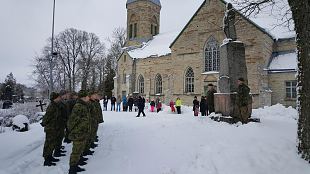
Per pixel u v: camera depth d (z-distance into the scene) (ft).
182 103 132.67
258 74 106.32
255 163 25.05
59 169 25.98
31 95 301.43
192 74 131.75
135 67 169.78
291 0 28.12
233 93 44.68
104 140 38.75
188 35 132.87
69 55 230.68
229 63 46.52
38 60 216.13
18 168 25.98
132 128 46.80
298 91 27.37
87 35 238.48
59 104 30.73
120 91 179.01
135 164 26.71
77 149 24.64
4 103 119.14
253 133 34.96
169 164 25.99
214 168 24.57
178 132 38.52
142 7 194.49
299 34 27.30
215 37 122.62
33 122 67.31
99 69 248.52
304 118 26.32
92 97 33.40
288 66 104.58
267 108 72.33
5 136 44.47
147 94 159.74
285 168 24.18
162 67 152.87
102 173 24.56
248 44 109.70
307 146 25.72
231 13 50.29
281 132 36.40
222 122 43.70
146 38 193.88
